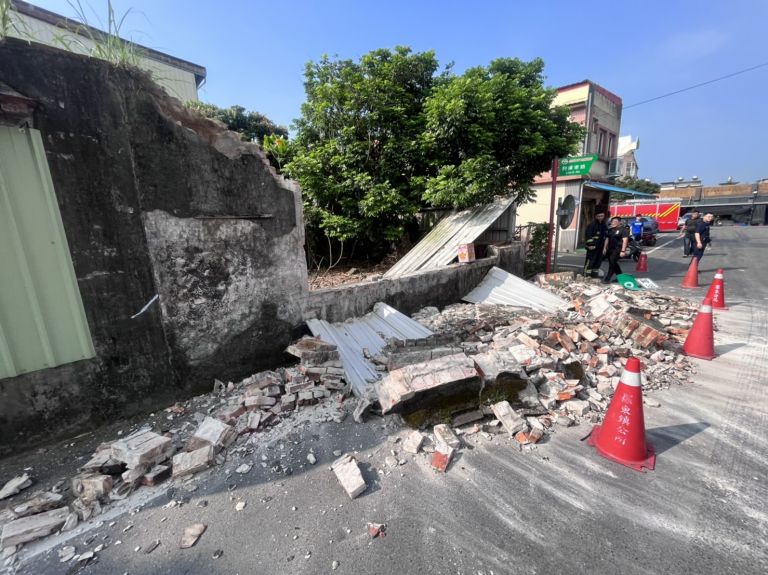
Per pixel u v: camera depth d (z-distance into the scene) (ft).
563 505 7.58
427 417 10.26
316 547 6.70
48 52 8.38
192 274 11.15
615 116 58.29
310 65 28.32
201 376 11.74
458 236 24.49
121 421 10.40
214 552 6.63
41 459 8.95
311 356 12.15
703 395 11.88
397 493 7.98
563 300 20.70
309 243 29.76
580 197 47.98
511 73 28.63
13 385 8.72
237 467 8.77
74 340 9.41
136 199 9.93
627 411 8.79
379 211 26.02
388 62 27.68
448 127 24.94
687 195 123.95
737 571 6.09
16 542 6.75
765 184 109.09
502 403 10.46
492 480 8.33
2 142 8.00
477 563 6.34
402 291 18.62
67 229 9.02
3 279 8.32
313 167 26.27
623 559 6.35
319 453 9.27
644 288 26.32
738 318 19.51
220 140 11.21
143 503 7.77
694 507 7.44
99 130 9.20
